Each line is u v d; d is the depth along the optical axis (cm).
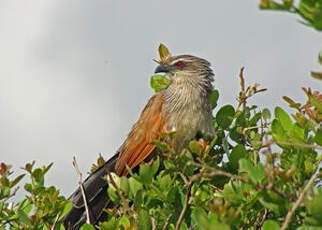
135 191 616
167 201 617
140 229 556
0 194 618
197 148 598
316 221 425
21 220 605
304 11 374
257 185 460
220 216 413
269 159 479
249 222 593
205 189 633
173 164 598
